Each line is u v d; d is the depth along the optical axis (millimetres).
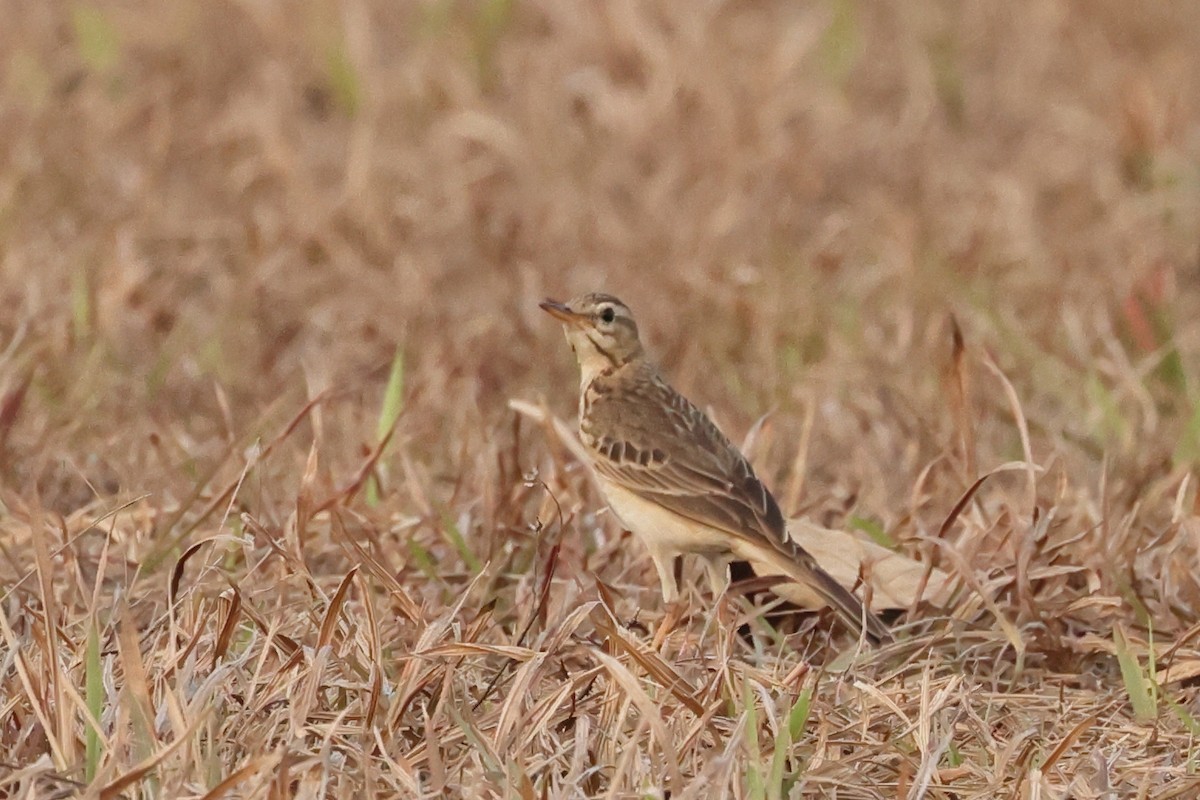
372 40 22188
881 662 9891
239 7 22266
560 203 18703
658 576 11016
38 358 13789
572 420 13914
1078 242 18438
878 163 20312
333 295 16969
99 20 20922
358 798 7816
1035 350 15234
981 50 23609
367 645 8992
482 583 10508
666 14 22828
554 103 20906
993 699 9602
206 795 7383
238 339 15641
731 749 7805
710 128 20188
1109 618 10531
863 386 14688
